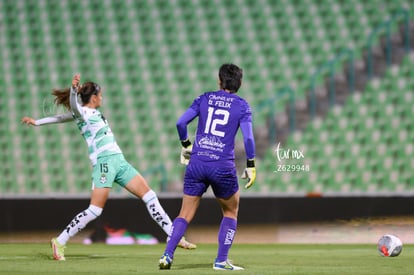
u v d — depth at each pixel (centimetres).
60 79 7375
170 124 6769
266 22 7388
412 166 6088
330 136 6353
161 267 2314
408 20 6956
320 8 7350
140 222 4328
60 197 4406
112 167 2781
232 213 2358
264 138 6412
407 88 6600
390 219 4181
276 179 6022
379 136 6291
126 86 7138
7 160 6719
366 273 2292
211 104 2292
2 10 7938
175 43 7406
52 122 2794
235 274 2203
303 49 7069
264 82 6850
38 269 2400
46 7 7919
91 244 4247
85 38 7625
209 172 2252
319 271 2361
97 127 2773
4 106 7181
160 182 6256
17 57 7581
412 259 2939
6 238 4419
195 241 4297
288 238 4269
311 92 6525
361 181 6012
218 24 7475
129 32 7588
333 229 4241
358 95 6594
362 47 6944
